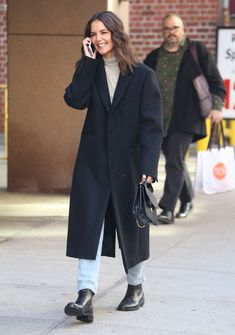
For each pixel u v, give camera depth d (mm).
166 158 13984
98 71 8633
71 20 16438
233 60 22812
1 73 27953
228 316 8859
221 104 14242
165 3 26266
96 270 8492
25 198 16422
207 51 14133
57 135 16781
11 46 16703
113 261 11328
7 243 12414
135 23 26578
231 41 22781
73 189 8609
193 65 13852
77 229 8469
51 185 16938
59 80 16625
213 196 17156
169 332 8281
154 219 8352
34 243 12438
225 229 13703
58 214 14820
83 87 8523
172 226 13906
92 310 8547
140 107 8609
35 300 9406
